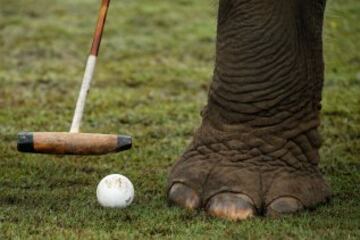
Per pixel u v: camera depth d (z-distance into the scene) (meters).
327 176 18.06
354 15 38.56
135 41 35.06
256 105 15.06
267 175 14.98
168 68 30.75
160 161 19.28
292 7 14.83
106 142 14.73
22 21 38.31
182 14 40.25
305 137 15.46
